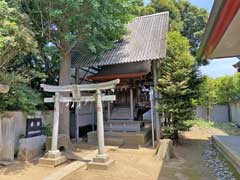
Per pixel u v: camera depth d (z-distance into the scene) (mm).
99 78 10570
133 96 11781
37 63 9992
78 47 9844
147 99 12703
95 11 7637
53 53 8703
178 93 8711
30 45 6461
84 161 6496
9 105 7078
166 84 8930
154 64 9617
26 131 7059
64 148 7820
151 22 12375
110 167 5922
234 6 2553
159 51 9312
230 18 2883
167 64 9086
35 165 6125
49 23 8148
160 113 9211
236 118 15695
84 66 10406
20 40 6051
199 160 6770
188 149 8305
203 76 9359
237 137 8820
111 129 10953
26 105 7242
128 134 9805
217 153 7602
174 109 8742
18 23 6355
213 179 5012
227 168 5801
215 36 3549
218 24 3078
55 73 11156
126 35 11422
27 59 9328
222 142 7652
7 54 6387
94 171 5684
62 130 8828
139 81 11055
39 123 7668
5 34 5809
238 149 6477
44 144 7570
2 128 6668
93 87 6473
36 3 7762
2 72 6508
